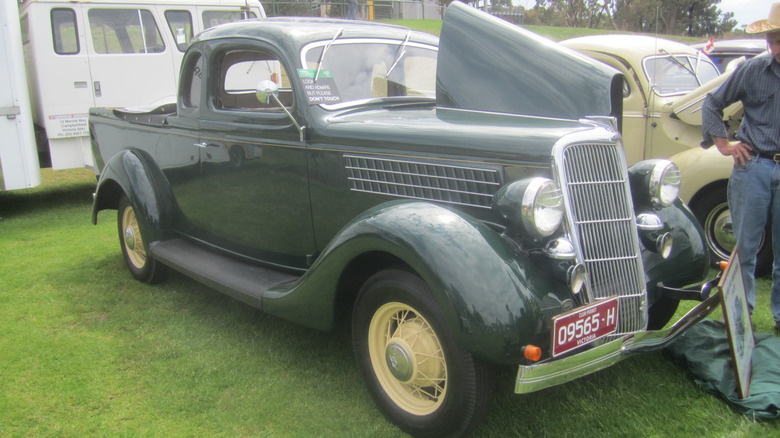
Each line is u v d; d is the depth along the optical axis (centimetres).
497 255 234
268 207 358
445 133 280
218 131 376
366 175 305
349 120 319
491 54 319
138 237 463
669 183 292
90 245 582
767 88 322
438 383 254
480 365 235
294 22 371
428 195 286
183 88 408
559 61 300
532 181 236
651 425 270
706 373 298
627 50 601
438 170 281
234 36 366
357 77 351
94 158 545
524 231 244
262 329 379
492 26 322
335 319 290
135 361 340
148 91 822
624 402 288
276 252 364
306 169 331
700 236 314
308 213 338
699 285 300
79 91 773
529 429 267
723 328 331
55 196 834
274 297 312
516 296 227
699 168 464
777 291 352
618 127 304
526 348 222
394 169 295
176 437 269
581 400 290
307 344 356
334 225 326
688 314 275
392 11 2719
